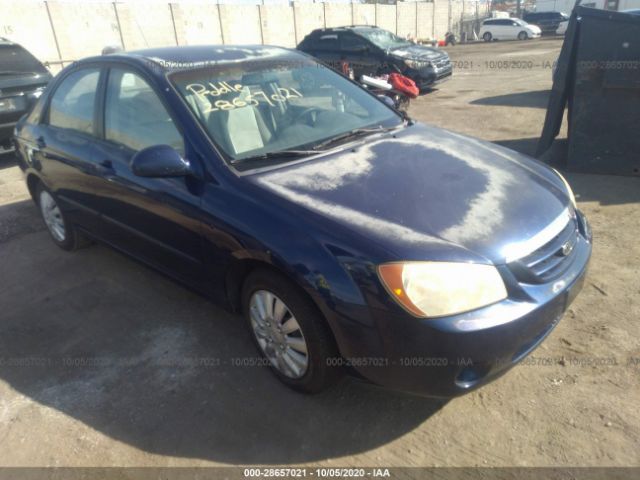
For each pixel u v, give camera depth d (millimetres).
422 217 2268
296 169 2662
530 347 2266
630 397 2475
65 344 3150
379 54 11953
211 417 2529
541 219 2377
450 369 2068
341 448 2326
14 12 17062
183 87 2975
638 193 4992
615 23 5023
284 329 2514
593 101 5391
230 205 2516
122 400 2670
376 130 3227
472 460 2225
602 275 3525
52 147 3807
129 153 3143
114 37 19969
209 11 23188
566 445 2254
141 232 3191
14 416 2604
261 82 3254
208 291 2906
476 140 3330
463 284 2039
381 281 2053
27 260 4273
